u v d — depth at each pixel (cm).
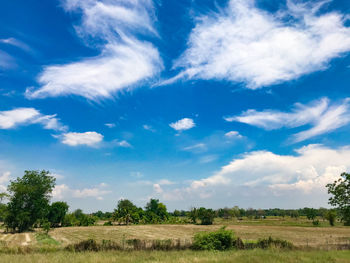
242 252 2645
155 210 18550
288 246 3120
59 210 12431
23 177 9081
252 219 17625
